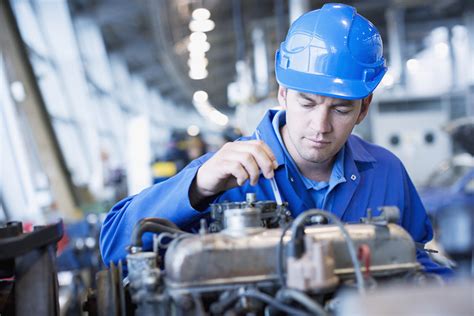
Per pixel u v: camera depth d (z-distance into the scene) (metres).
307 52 1.29
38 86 5.64
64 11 7.44
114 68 11.70
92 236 3.09
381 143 7.01
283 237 0.90
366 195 1.48
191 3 8.52
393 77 7.21
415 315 0.53
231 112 23.19
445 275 1.22
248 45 8.62
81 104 7.82
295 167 1.42
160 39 10.20
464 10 7.42
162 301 0.90
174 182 1.26
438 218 2.89
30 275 1.02
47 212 5.13
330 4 1.35
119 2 8.58
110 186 5.43
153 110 17.89
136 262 0.96
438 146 6.85
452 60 7.32
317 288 0.84
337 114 1.26
